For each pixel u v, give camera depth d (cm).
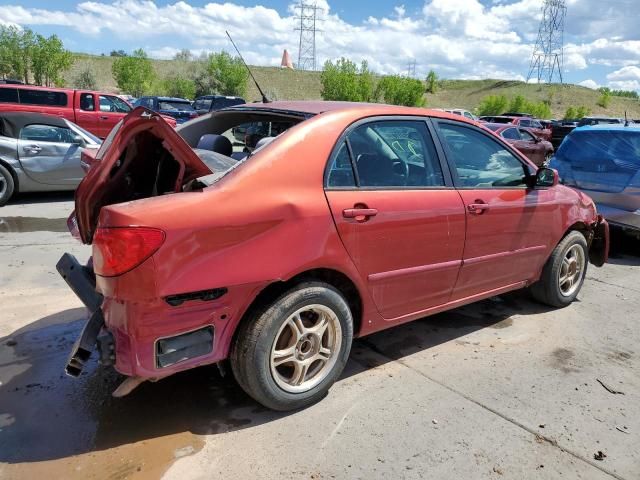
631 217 689
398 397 331
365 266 319
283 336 300
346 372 361
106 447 273
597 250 545
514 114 3341
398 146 348
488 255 399
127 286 246
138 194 326
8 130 867
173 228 251
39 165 873
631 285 590
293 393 304
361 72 5644
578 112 6662
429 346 406
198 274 258
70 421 293
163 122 275
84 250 621
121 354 257
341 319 314
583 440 296
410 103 5934
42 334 395
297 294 291
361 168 323
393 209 326
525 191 427
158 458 266
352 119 326
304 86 8325
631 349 416
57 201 927
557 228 462
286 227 282
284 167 289
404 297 350
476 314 475
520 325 454
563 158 779
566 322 465
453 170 374
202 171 287
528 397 338
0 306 443
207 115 436
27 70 4262
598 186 725
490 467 270
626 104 9412
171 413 304
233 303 271
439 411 317
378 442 285
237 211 268
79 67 6531
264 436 287
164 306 253
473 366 376
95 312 273
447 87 10862
